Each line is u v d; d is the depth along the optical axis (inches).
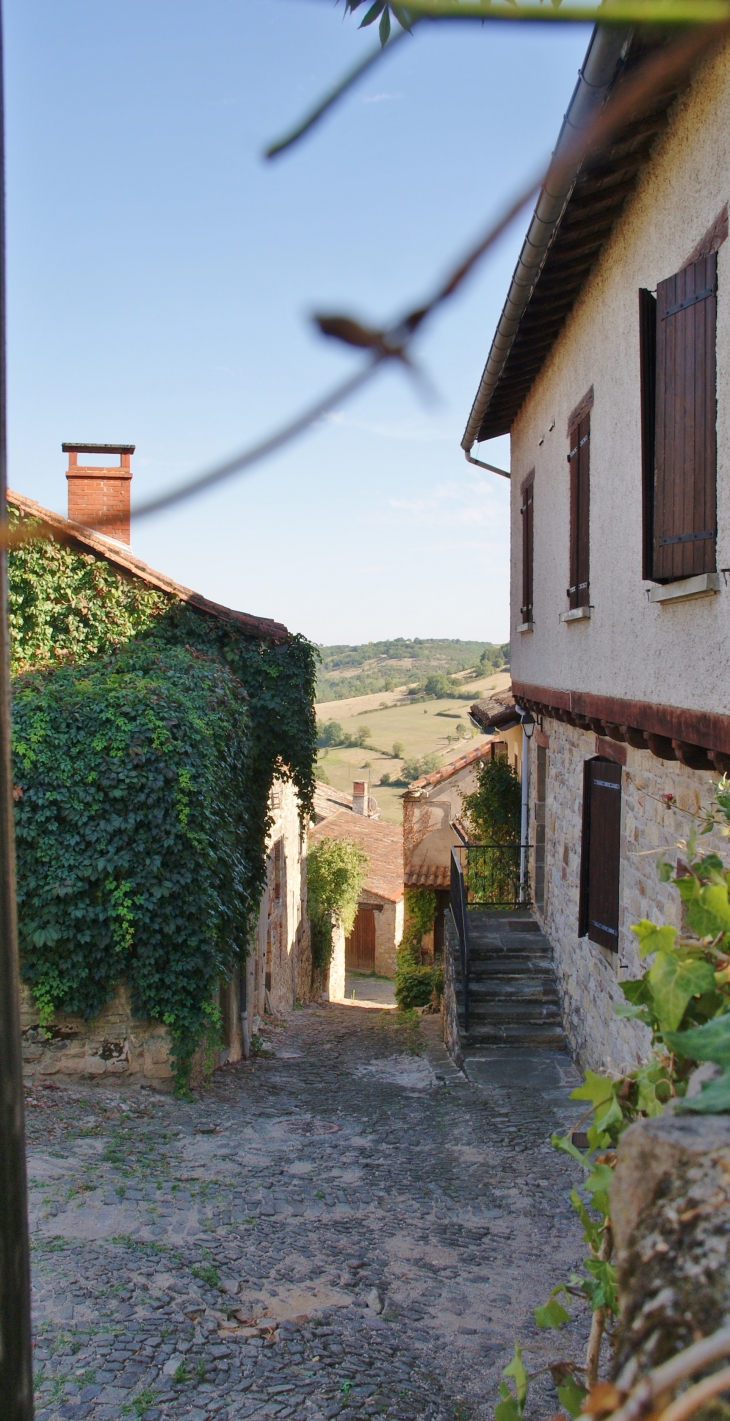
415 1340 191.3
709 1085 55.6
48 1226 221.5
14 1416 60.4
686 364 191.2
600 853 315.9
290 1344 182.7
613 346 263.6
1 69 54.1
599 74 154.3
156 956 341.4
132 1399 159.3
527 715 502.0
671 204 207.2
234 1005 462.3
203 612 505.4
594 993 350.6
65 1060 346.3
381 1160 302.0
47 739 345.4
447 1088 387.2
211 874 358.3
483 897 584.1
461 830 571.2
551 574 375.9
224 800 394.9
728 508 174.6
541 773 504.7
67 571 485.4
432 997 686.5
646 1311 41.9
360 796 1574.8
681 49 22.8
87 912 337.7
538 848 504.7
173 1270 206.8
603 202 242.4
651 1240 45.2
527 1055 404.5
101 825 340.5
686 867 94.1
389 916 1258.6
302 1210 254.7
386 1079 428.5
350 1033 602.5
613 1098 82.3
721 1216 43.1
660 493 205.0
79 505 518.6
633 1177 49.9
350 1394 166.4
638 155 222.7
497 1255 234.2
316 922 956.0
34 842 337.7
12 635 474.6
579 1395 76.3
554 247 265.1
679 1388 37.6
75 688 364.2
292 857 795.4
